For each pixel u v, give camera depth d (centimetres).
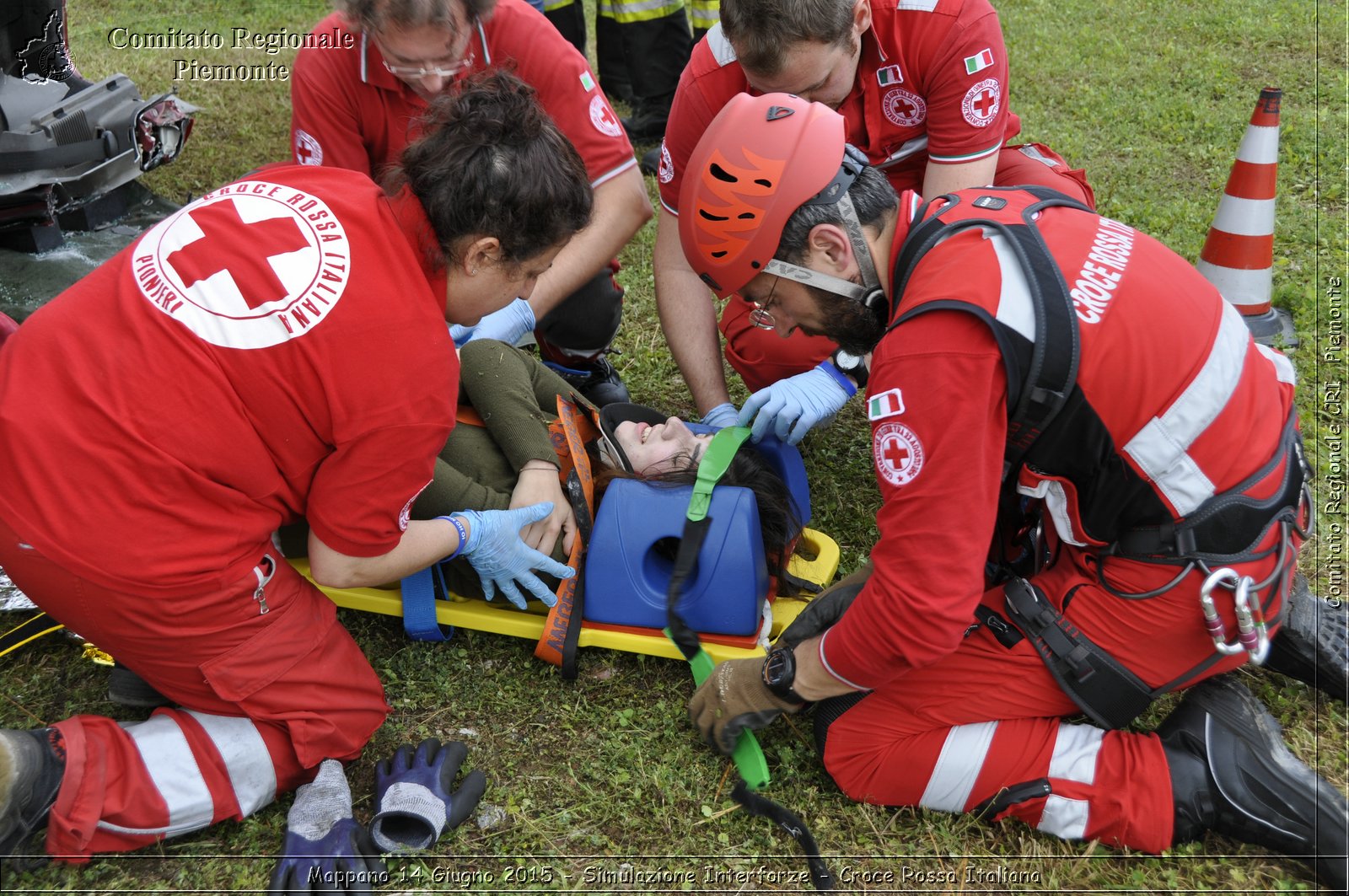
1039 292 170
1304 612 228
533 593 241
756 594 233
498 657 251
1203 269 358
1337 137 477
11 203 347
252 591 193
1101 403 175
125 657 195
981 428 169
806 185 181
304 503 197
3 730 194
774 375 303
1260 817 196
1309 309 360
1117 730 210
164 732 197
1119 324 174
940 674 207
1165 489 183
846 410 340
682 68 502
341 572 200
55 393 180
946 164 273
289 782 209
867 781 212
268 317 177
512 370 255
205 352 178
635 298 391
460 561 241
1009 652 204
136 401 177
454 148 175
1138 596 192
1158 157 469
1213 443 182
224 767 199
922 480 172
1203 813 200
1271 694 234
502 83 181
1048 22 627
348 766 223
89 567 179
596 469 262
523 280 192
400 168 183
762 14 223
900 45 263
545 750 228
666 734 230
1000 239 175
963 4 259
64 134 342
